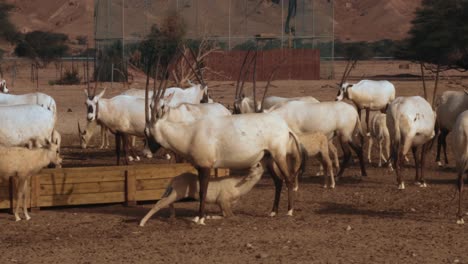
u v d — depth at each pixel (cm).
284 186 1656
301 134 1617
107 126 1853
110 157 2100
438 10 6081
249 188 1324
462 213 1377
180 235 1203
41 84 4903
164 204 1288
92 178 1443
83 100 3616
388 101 2288
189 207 1452
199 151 1271
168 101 1711
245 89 4234
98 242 1160
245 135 1272
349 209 1423
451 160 2047
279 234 1206
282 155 1312
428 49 5947
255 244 1140
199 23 5872
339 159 2041
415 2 15512
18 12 14500
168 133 1278
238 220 1316
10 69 6675
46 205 1413
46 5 14862
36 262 1042
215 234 1207
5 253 1091
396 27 14112
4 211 1405
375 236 1195
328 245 1134
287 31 6000
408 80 5053
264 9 6844
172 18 5250
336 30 14225
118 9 5494
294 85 4634
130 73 5009
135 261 1045
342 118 1736
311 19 5741
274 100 1906
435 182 1711
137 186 1473
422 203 1478
